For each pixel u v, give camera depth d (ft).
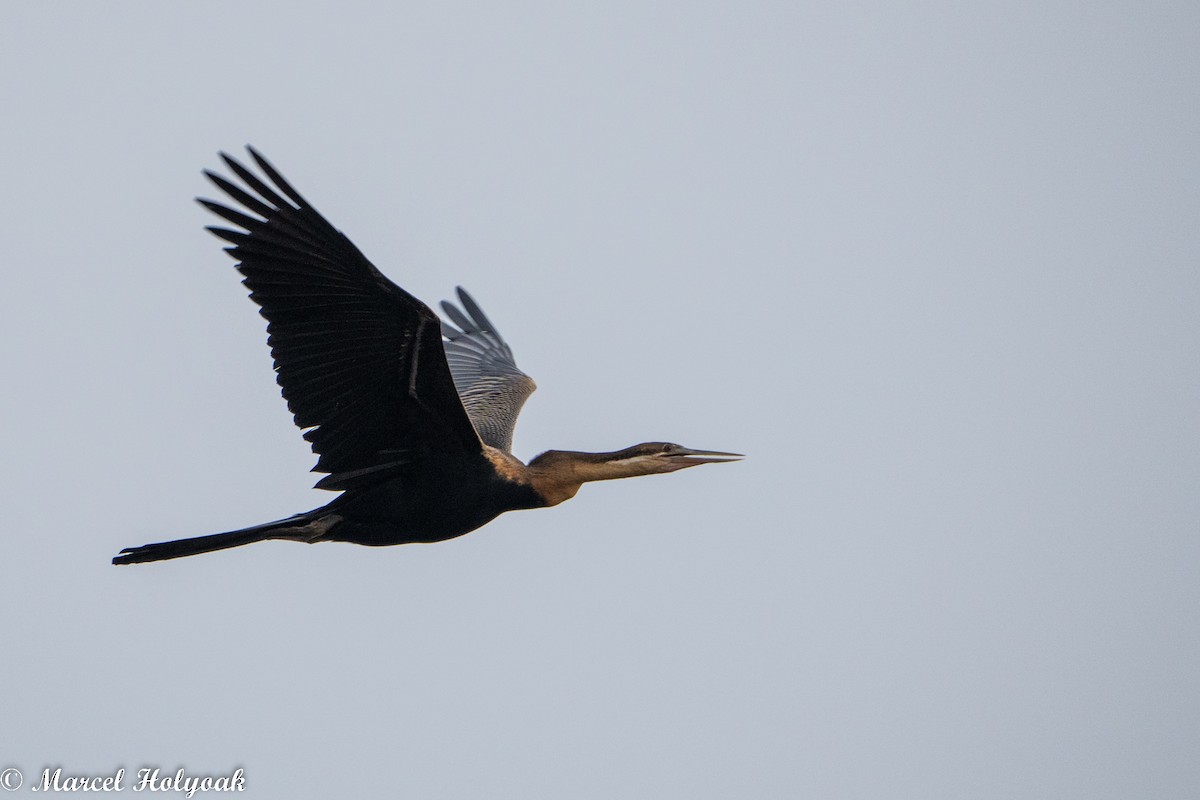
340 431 46.14
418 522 48.98
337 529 48.88
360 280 42.78
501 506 50.03
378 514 48.62
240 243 42.75
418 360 44.62
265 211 42.06
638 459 51.06
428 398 45.98
